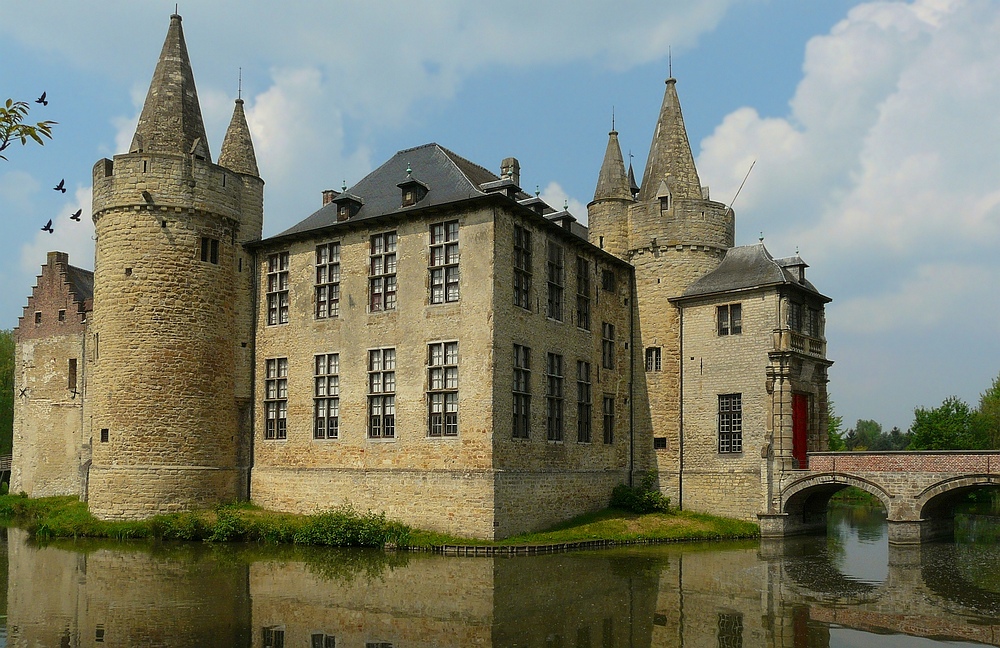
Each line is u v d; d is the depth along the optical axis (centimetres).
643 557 2442
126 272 3056
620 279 3597
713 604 1727
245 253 3319
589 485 3172
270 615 1590
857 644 1413
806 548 2759
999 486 2875
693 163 3769
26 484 4438
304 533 2734
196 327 3102
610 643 1391
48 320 4481
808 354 3331
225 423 3173
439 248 2852
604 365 3406
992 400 6234
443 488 2708
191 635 1438
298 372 3139
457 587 1888
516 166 3491
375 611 1625
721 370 3353
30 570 2142
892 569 2269
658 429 3481
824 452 3067
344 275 3062
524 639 1409
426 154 3259
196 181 3136
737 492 3259
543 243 3044
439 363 2795
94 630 1473
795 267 3459
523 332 2862
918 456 2864
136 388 3005
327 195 3594
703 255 3538
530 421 2872
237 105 3597
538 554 2478
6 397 6150
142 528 2877
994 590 1948
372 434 2911
